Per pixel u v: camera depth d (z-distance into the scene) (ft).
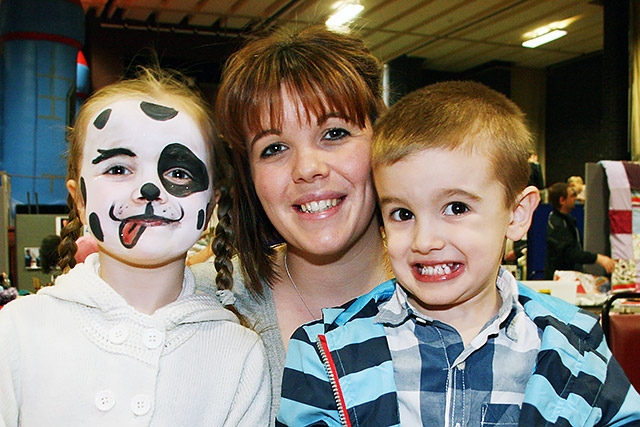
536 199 3.44
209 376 3.36
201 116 3.69
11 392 3.05
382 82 4.14
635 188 8.59
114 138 3.37
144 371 3.20
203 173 3.55
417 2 20.24
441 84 3.74
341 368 3.34
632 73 16.61
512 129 3.32
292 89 3.60
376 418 3.24
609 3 18.06
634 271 8.54
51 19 14.16
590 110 27.99
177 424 3.17
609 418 3.20
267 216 4.08
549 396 3.12
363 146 3.76
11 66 14.12
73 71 14.79
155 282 3.43
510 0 20.06
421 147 3.15
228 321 3.65
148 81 3.85
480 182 3.16
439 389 3.26
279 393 3.83
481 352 3.30
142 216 3.29
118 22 22.47
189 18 22.40
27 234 10.14
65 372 3.10
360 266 4.16
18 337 3.16
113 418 3.07
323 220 3.76
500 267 3.61
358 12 18.52
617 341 5.34
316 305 4.22
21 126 13.98
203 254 5.25
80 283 3.35
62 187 13.92
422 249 3.19
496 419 3.15
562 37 24.79
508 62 29.01
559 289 8.29
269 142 3.75
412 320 3.49
